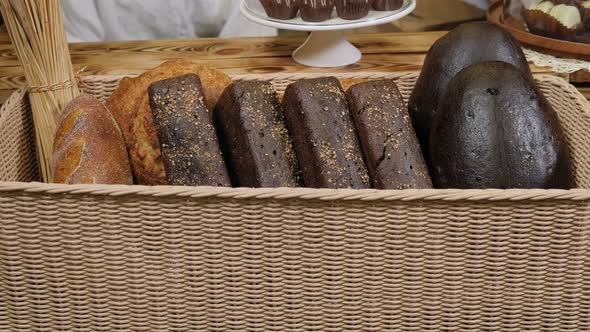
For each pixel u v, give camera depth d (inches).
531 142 60.8
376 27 101.4
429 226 57.4
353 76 72.6
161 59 81.8
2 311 60.7
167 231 58.2
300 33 110.8
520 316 59.7
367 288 59.1
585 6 80.6
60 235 58.6
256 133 62.2
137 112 67.5
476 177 60.8
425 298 59.3
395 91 63.4
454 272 58.6
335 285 59.0
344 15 78.2
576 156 66.6
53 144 65.2
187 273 59.1
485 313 59.6
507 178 60.8
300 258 58.4
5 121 65.9
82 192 57.1
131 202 57.6
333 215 57.2
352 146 62.1
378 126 62.1
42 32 66.1
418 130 68.1
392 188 61.4
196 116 62.1
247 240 58.1
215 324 60.4
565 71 78.7
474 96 61.5
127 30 104.4
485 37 66.8
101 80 73.0
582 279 58.7
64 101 67.9
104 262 59.1
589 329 60.0
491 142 60.8
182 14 103.9
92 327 60.9
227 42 86.0
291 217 57.4
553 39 81.5
